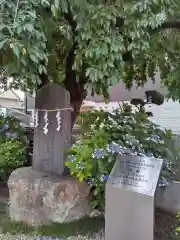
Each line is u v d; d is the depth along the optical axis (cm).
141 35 335
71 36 427
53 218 388
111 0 353
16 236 361
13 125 618
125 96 634
